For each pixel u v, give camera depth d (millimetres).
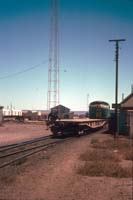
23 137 38719
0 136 39469
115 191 11758
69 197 10828
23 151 23484
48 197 10766
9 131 49656
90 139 35500
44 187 12164
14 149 24703
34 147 26062
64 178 13914
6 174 14273
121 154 22281
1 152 22562
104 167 15992
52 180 13430
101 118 57312
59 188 12062
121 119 44469
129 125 41438
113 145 27672
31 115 110375
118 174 14672
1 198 10523
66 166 17078
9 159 19453
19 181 13070
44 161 18797
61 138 37188
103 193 11438
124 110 44844
